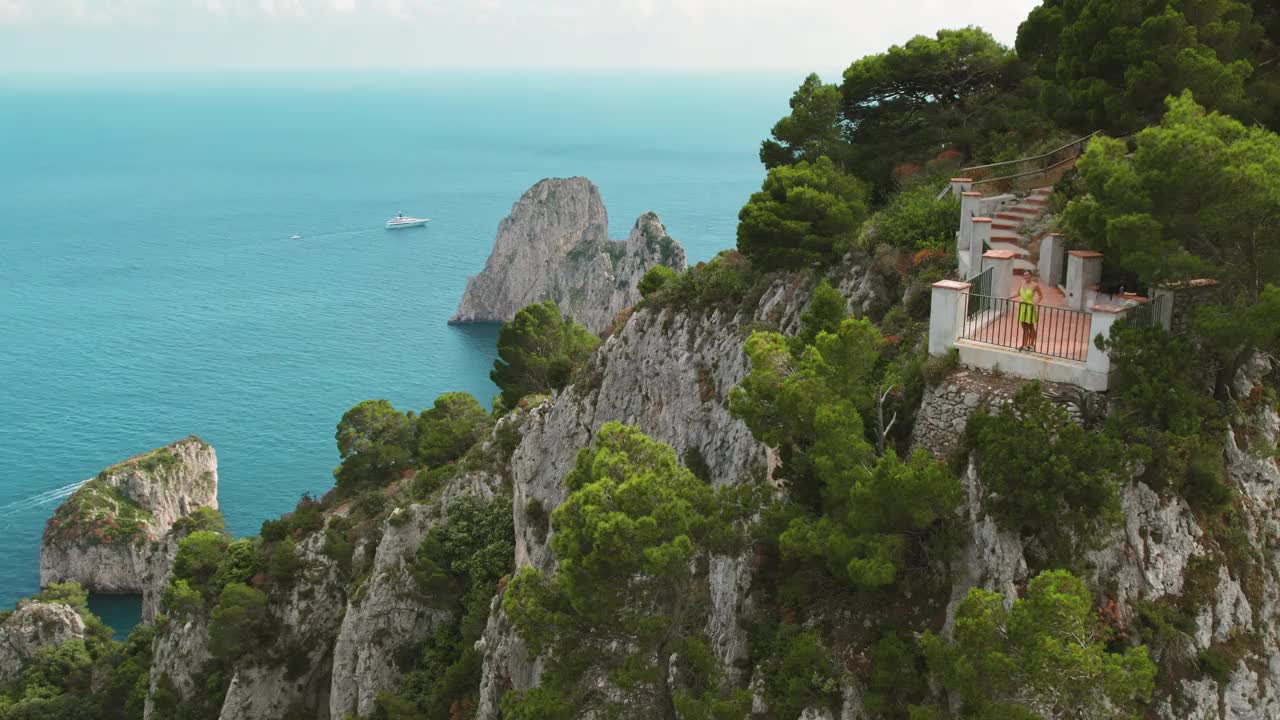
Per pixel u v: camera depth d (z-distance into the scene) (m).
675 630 30.42
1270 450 27.30
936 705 24.91
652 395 49.09
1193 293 28.70
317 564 73.12
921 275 37.22
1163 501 26.02
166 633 77.62
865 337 29.69
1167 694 24.72
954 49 54.06
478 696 53.72
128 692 85.31
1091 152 28.16
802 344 33.31
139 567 142.88
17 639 106.69
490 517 63.72
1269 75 39.22
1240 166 25.22
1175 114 28.61
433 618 63.81
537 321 96.44
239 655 71.12
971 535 26.61
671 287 50.91
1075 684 21.61
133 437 199.25
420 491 76.31
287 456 186.88
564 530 29.16
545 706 28.62
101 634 110.75
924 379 30.53
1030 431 25.75
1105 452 25.36
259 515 161.00
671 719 31.06
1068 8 45.62
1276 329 25.20
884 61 55.72
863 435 29.73
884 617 27.83
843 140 54.12
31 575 149.12
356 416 93.50
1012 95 55.22
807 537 27.58
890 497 26.20
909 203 42.75
